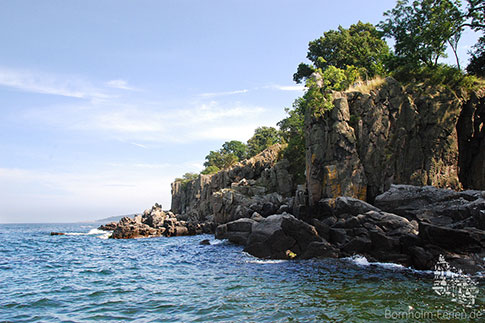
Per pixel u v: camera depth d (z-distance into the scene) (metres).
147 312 13.23
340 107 33.00
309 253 24.62
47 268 24.89
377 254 23.14
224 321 11.85
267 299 14.51
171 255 31.06
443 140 31.83
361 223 25.48
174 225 64.31
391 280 17.70
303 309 12.95
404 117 33.06
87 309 13.88
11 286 18.61
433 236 20.70
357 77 43.53
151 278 20.20
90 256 32.12
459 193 25.34
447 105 32.34
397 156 32.44
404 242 22.36
